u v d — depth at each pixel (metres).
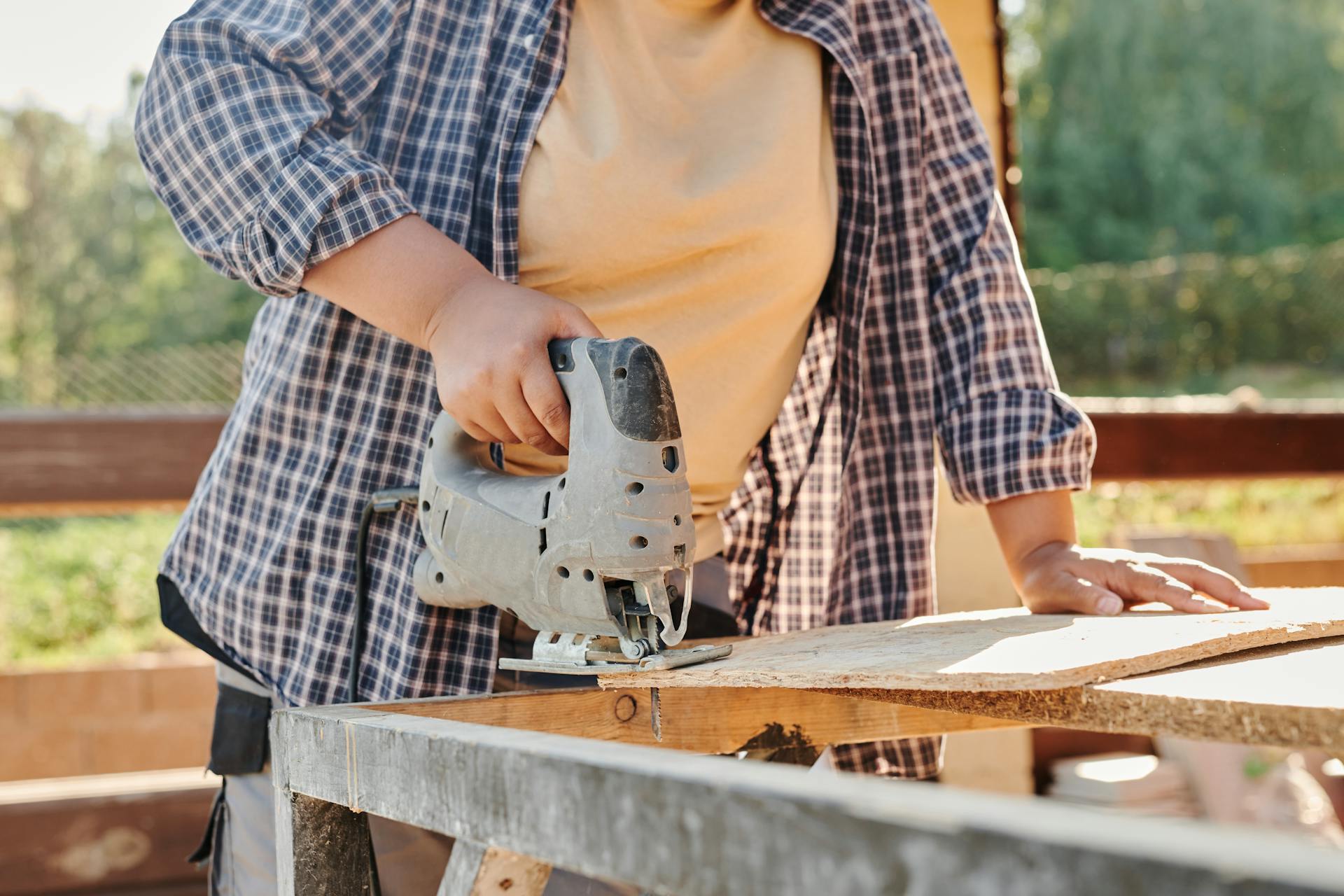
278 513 1.01
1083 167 18.55
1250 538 5.10
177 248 14.62
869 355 1.27
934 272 1.24
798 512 1.30
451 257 0.88
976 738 2.31
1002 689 0.65
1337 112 18.61
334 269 0.89
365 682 0.99
